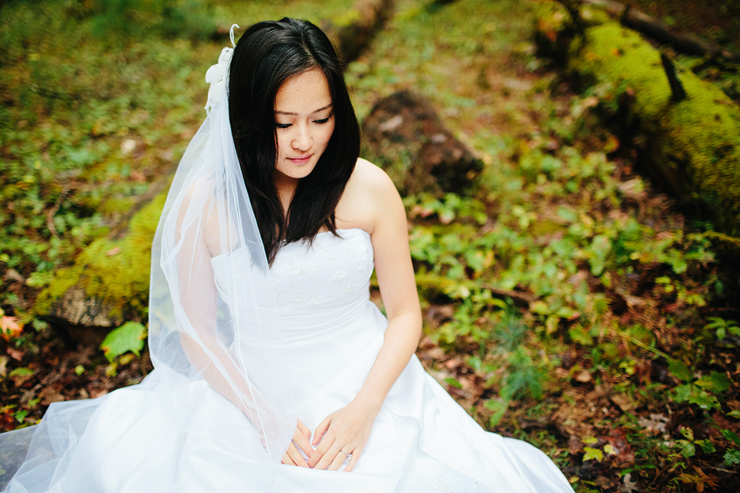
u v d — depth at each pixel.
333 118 1.62
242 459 1.65
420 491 1.69
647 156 4.05
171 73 5.93
